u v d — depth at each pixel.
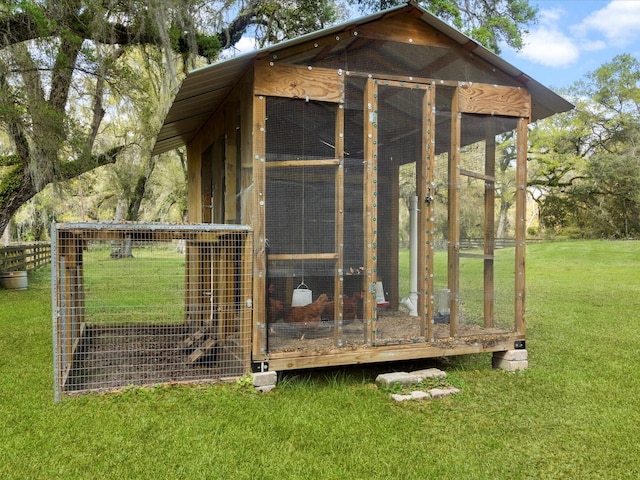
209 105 5.39
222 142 5.43
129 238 4.04
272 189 4.07
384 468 2.80
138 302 7.64
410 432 3.30
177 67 13.52
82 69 10.05
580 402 3.92
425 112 4.53
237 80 4.57
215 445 3.04
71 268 4.04
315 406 3.73
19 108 8.98
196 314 5.92
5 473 2.69
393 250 5.31
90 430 3.23
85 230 3.85
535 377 4.58
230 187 4.96
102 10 9.46
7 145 13.17
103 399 3.78
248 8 12.53
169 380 4.16
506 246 4.91
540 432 3.34
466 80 4.68
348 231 4.30
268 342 4.14
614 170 29.75
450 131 4.67
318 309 4.32
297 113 4.15
